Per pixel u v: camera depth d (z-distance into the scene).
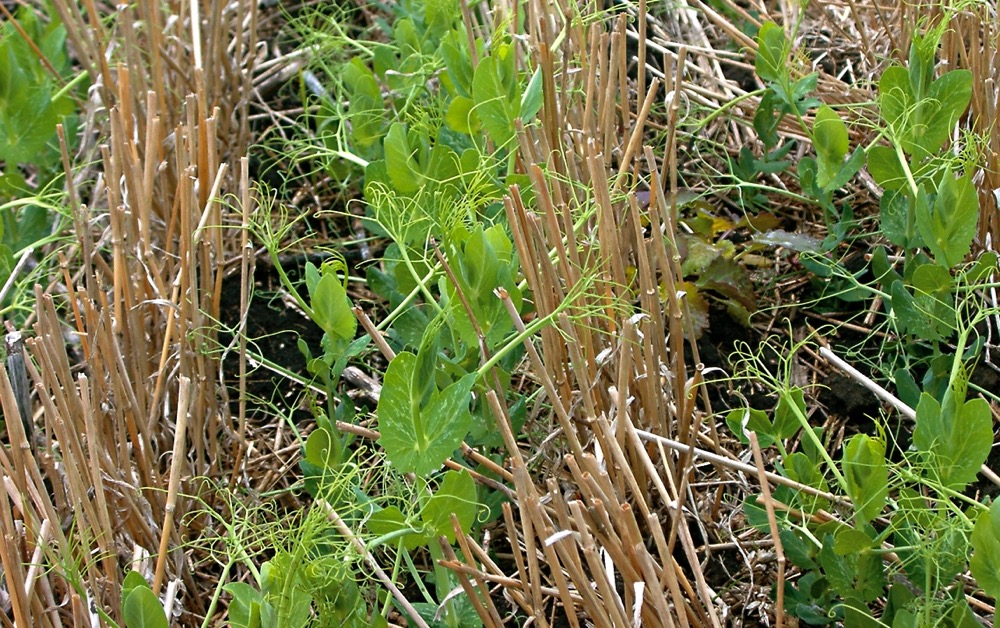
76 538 1.34
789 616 1.37
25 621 1.20
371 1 2.74
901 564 1.26
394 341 1.66
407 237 1.64
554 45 1.79
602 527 1.30
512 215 1.33
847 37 2.21
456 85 1.81
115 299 1.55
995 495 1.54
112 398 1.52
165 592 1.41
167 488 1.57
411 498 1.34
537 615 1.20
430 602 1.31
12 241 1.98
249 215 1.79
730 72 2.41
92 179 2.21
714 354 1.83
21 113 1.98
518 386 1.74
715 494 1.56
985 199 1.77
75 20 2.28
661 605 1.12
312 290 1.37
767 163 2.00
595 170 1.38
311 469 1.46
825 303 1.88
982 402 1.16
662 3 2.47
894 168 1.68
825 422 1.68
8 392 1.21
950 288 1.53
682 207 2.04
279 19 2.83
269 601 1.17
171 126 2.22
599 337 1.50
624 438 1.34
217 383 1.86
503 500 1.43
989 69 1.89
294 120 2.53
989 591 1.09
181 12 2.20
